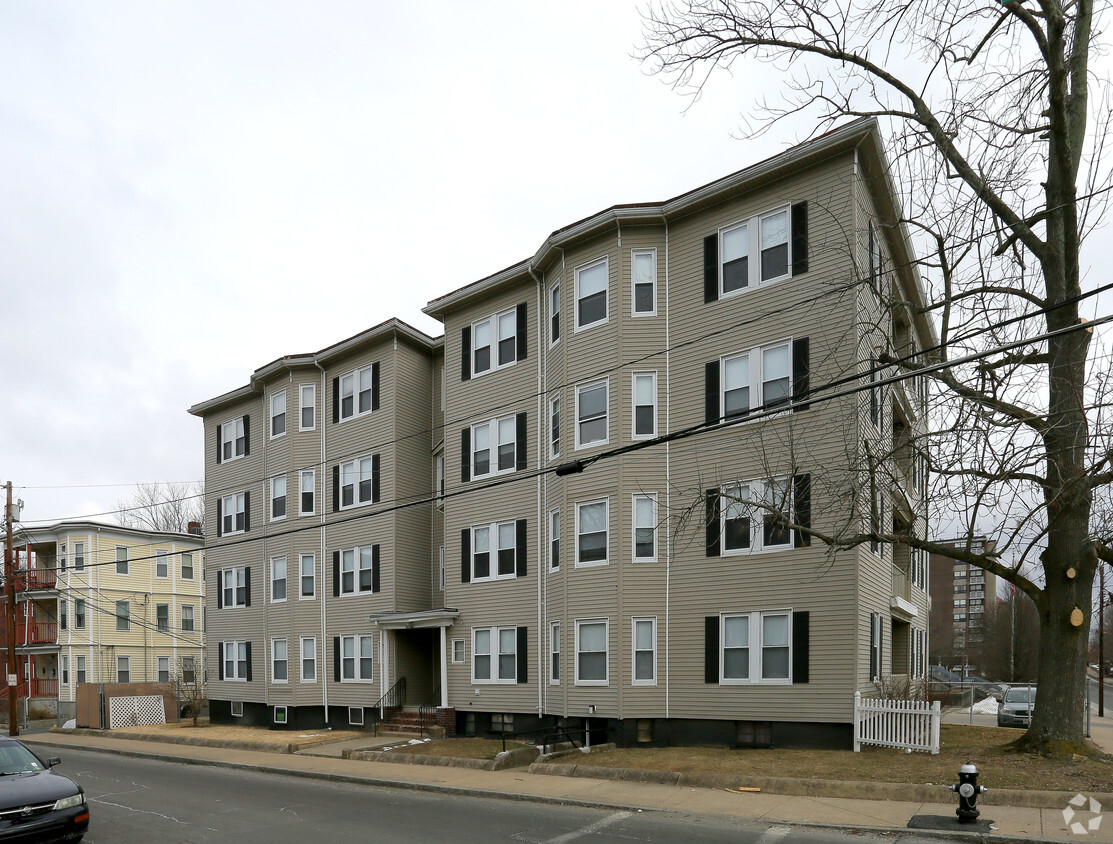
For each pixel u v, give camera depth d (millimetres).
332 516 29828
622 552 20453
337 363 30547
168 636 49531
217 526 34438
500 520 24578
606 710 20094
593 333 21828
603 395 21469
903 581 25609
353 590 28719
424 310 27172
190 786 17797
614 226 21609
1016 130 13891
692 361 20656
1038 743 14656
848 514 17484
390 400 28547
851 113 15109
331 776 17953
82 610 46188
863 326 17984
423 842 11633
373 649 27531
